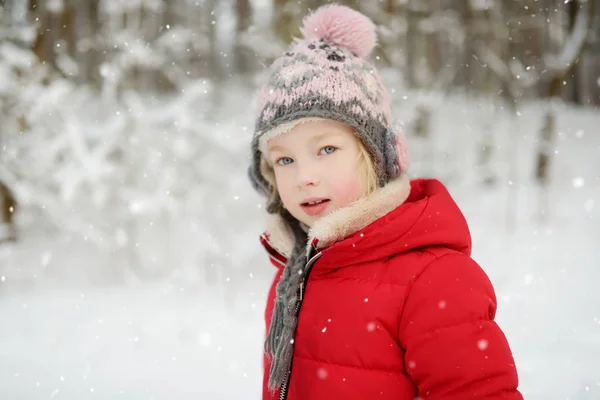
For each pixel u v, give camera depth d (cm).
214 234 519
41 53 516
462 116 1055
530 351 268
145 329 342
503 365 109
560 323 312
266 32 741
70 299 414
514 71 899
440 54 1158
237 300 412
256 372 274
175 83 618
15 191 472
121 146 504
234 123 526
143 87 739
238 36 751
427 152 768
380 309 119
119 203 502
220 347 311
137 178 523
